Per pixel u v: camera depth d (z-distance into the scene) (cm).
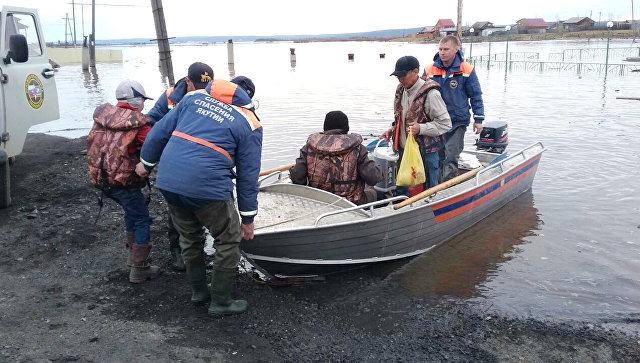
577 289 515
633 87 2150
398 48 8275
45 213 645
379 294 502
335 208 535
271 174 635
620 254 594
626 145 1099
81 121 1391
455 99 659
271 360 376
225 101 392
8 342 375
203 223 405
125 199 466
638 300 493
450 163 675
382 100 1786
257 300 468
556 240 635
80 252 539
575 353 403
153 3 1165
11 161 862
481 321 452
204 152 380
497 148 871
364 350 401
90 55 3095
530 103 1730
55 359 356
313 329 427
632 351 407
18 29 717
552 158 1004
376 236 532
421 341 417
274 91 2105
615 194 798
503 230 668
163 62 1193
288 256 491
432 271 557
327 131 554
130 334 394
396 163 641
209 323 418
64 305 435
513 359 394
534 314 465
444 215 608
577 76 2738
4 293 449
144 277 482
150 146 414
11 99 676
